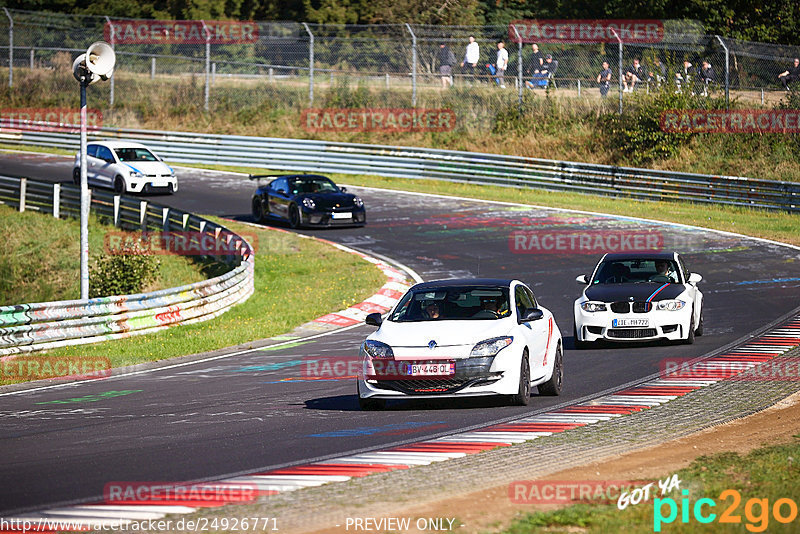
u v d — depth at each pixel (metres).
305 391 32.94
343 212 76.50
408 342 28.00
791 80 101.06
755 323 45.19
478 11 134.50
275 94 122.56
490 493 18.42
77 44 134.88
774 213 81.00
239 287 57.00
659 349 39.62
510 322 28.89
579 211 83.38
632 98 105.00
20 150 114.69
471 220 80.31
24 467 22.19
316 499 18.27
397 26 132.75
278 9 140.00
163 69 133.62
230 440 24.88
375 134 113.56
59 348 44.00
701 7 124.69
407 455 22.36
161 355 42.06
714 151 96.94
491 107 111.88
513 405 28.75
